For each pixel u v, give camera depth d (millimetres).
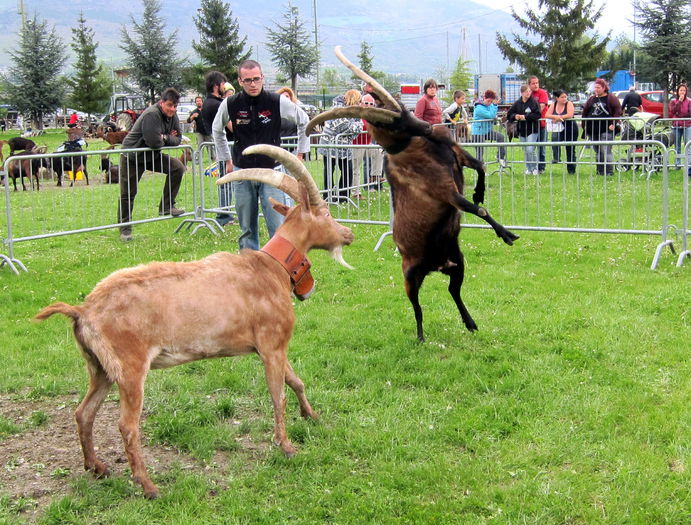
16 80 52156
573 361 5656
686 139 16172
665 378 5281
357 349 6180
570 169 16453
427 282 8023
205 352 4129
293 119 7883
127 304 3840
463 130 18141
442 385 5363
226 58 48906
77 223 12383
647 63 34250
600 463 4219
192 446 4582
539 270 8383
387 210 11836
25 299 7816
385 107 5320
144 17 50406
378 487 4035
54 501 3936
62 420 5031
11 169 17125
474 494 3938
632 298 7070
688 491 3871
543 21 41344
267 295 4297
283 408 4410
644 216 11164
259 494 4031
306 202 4578
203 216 11164
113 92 56812
